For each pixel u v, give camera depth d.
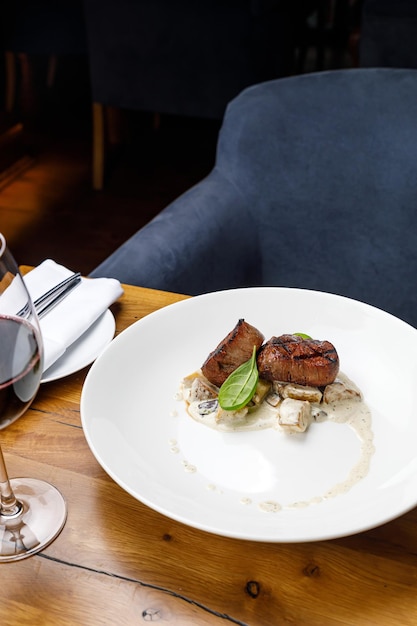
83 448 0.74
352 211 1.35
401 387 0.77
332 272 1.40
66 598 0.60
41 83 3.81
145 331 0.83
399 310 1.39
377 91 1.30
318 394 0.75
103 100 2.75
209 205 1.32
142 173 3.08
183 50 2.52
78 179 3.04
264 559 0.63
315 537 0.57
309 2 3.45
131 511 0.67
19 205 2.85
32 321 0.58
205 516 0.60
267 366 0.75
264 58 2.52
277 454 0.70
